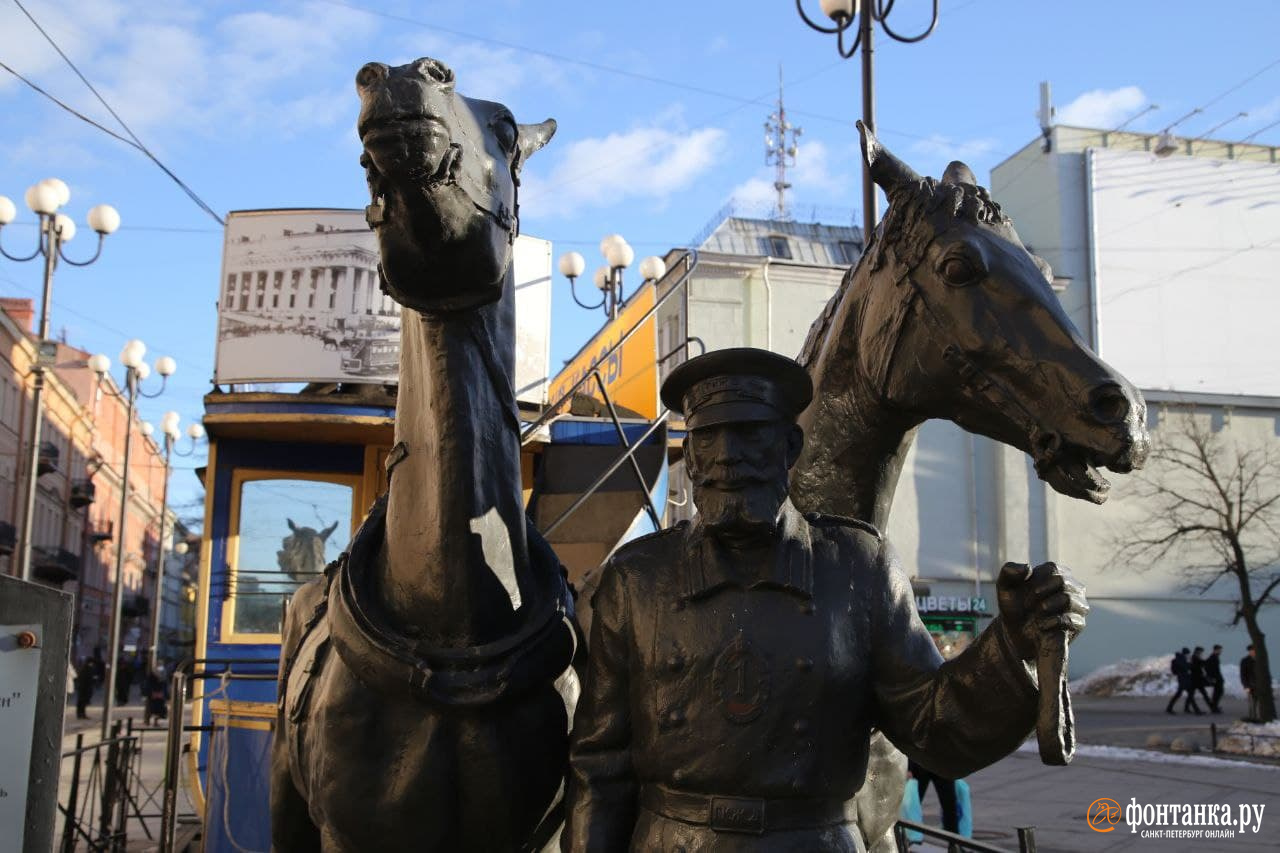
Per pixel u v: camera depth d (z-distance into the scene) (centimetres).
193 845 680
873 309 282
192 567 4153
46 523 3988
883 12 795
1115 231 3303
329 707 252
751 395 228
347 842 250
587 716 244
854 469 298
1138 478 3005
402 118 184
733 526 228
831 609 233
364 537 269
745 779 223
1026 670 204
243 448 673
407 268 206
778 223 3225
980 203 268
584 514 597
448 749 245
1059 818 1052
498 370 252
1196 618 3030
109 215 1309
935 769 228
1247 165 3375
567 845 238
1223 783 1295
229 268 704
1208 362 3294
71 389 4206
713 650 229
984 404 256
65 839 736
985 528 2864
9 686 379
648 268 1180
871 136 285
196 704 650
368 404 643
